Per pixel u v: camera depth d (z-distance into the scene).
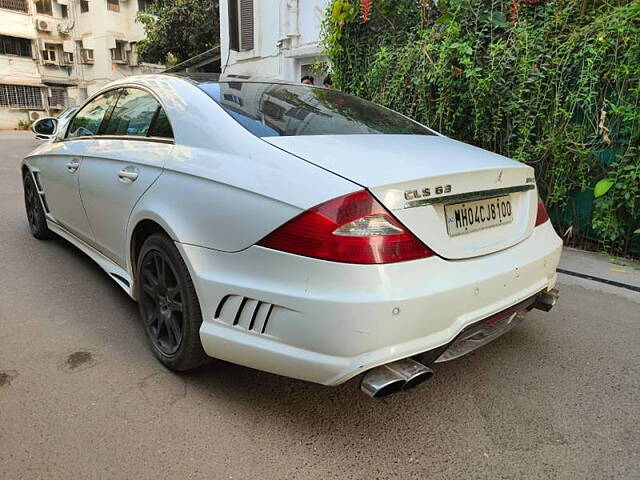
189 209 2.22
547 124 4.55
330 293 1.75
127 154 2.76
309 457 1.92
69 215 3.61
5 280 3.62
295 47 9.48
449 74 5.05
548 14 4.56
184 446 1.96
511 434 2.08
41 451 1.90
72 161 3.41
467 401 2.31
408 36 5.93
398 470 1.87
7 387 2.30
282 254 1.86
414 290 1.79
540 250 2.38
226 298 2.05
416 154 2.17
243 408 2.20
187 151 2.36
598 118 4.27
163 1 22.27
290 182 1.90
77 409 2.16
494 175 2.16
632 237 4.41
